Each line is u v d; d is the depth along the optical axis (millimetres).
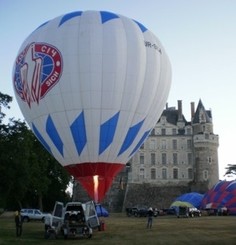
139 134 33531
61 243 27844
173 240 28984
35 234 35062
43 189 69625
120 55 31844
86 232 30781
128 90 32000
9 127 57750
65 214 31438
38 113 32875
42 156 70812
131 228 40406
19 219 33625
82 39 31828
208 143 126938
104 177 32719
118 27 32719
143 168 127312
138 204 116562
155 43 34062
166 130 131000
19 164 56125
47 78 31922
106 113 31750
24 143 58219
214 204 71250
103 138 31969
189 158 129625
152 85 33125
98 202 32781
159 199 119125
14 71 34656
